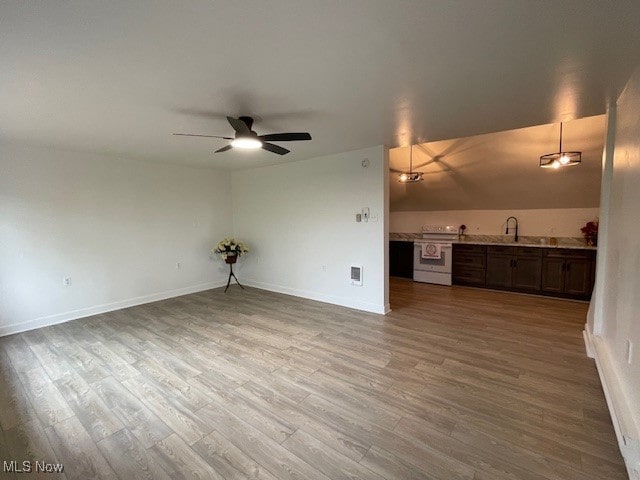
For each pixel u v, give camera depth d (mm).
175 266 5430
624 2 1333
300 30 1546
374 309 4371
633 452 1536
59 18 1411
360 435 1969
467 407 2229
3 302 3730
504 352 3090
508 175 4988
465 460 1755
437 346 3246
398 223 7305
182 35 1574
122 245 4750
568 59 1854
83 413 2221
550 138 4098
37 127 3090
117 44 1650
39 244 3980
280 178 5387
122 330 3820
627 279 2062
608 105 2641
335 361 2949
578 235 5281
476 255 5707
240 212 6191
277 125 3135
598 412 2145
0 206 3697
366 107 2641
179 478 1666
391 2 1340
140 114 2744
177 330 3799
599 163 4277
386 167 4141
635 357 1805
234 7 1357
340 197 4582
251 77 2068
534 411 2170
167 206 5289
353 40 1644
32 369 2857
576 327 3740
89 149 4094
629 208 2096
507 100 2508
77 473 1701
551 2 1344
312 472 1696
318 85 2199
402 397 2361
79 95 2314
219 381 2625
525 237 5758
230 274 6027
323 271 4934
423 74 2053
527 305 4652
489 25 1519
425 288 5789
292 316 4270
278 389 2496
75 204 4266
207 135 3395
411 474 1669
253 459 1792
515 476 1640
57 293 4141
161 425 2088
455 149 4730
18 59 1779
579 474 1645
